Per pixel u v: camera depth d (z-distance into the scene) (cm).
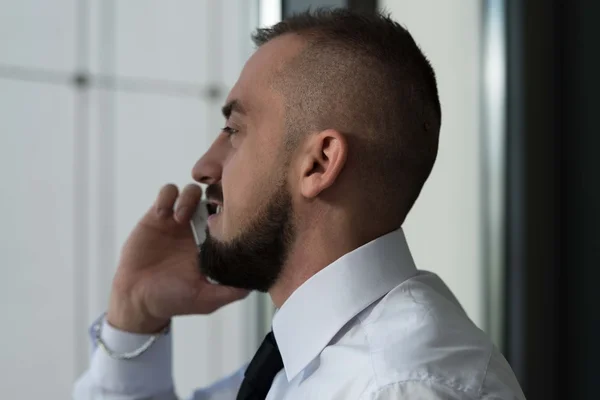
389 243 79
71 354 175
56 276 173
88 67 176
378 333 71
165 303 105
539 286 161
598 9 156
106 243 179
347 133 77
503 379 67
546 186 161
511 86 161
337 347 73
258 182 79
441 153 159
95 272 178
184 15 186
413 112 80
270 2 149
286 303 79
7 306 167
